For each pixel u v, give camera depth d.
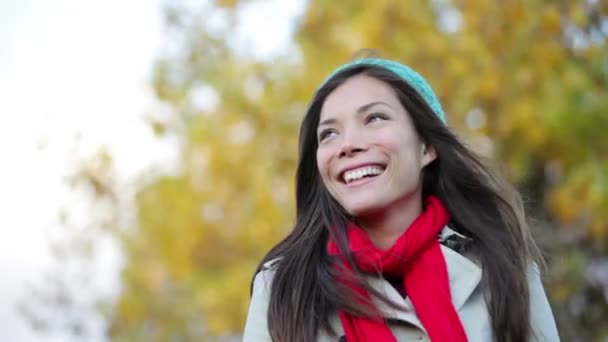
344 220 3.64
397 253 3.50
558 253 9.66
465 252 3.72
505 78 9.83
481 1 9.83
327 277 3.48
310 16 10.60
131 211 11.29
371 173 3.55
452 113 9.71
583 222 10.12
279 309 3.50
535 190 10.19
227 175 11.02
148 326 12.14
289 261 3.60
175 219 11.24
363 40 9.88
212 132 10.99
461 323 3.44
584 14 9.63
